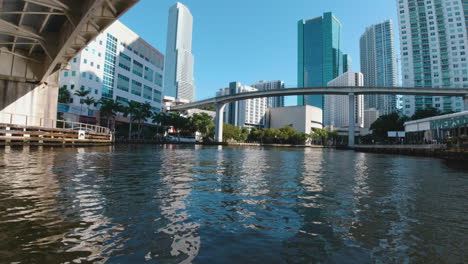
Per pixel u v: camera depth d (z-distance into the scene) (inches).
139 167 518.9
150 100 3747.5
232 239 164.6
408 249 156.8
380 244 163.8
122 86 3144.7
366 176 517.0
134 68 3376.0
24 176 353.1
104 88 2847.0
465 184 422.3
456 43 4699.8
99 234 162.9
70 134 1168.2
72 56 1070.4
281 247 155.3
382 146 2319.1
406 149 1870.1
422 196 316.8
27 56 1190.9
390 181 449.7
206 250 146.6
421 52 4943.4
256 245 156.6
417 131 1978.3
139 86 3484.3
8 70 1149.7
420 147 1678.2
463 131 1249.4
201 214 215.2
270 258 139.7
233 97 4101.9
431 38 4894.2
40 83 1248.8
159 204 239.8
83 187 299.3
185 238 163.2
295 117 7593.5
